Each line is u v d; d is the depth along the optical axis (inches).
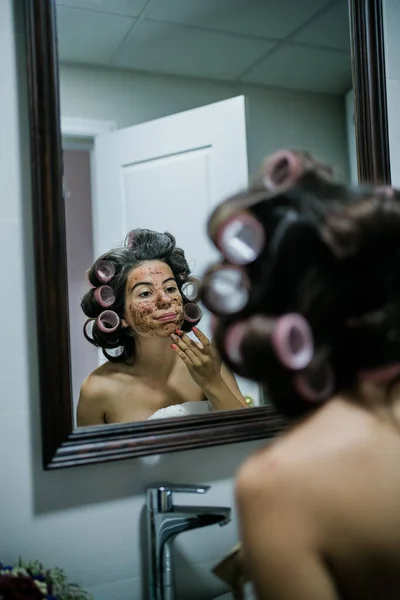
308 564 14.9
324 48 38.0
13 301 27.6
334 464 15.3
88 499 28.8
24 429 27.6
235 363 17.5
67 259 33.3
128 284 34.9
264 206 16.8
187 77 38.4
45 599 22.6
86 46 33.4
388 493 15.0
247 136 40.0
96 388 31.9
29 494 27.6
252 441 33.3
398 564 14.7
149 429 29.5
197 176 40.0
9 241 27.6
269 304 16.1
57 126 27.9
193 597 31.7
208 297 17.4
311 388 16.1
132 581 29.7
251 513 15.8
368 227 15.1
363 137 36.3
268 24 38.0
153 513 28.6
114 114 35.4
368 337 15.3
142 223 37.2
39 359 27.1
